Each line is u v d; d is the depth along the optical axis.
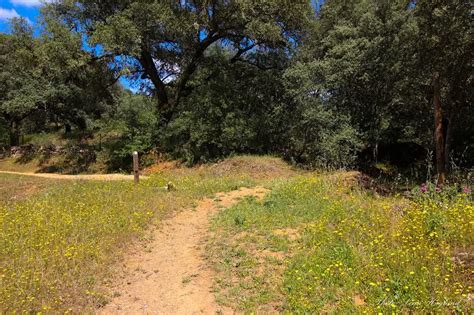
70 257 6.89
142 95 26.11
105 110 35.78
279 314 4.99
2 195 14.66
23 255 7.04
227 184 13.45
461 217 6.43
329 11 24.39
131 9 22.05
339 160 17.89
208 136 20.61
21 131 38.19
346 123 18.86
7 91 32.47
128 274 6.65
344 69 19.86
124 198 11.34
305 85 19.30
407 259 5.38
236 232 8.09
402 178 18.86
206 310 5.35
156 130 24.22
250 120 20.61
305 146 19.69
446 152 18.78
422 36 14.66
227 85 21.56
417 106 21.17
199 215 9.98
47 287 5.88
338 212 7.91
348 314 4.65
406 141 25.33
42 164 28.61
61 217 9.34
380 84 21.20
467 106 19.83
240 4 20.38
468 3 13.16
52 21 23.44
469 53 14.42
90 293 5.79
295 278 5.64
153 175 17.17
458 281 4.88
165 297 5.83
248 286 5.78
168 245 7.97
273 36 20.72
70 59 22.86
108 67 26.34
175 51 26.41
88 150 28.66
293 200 9.97
